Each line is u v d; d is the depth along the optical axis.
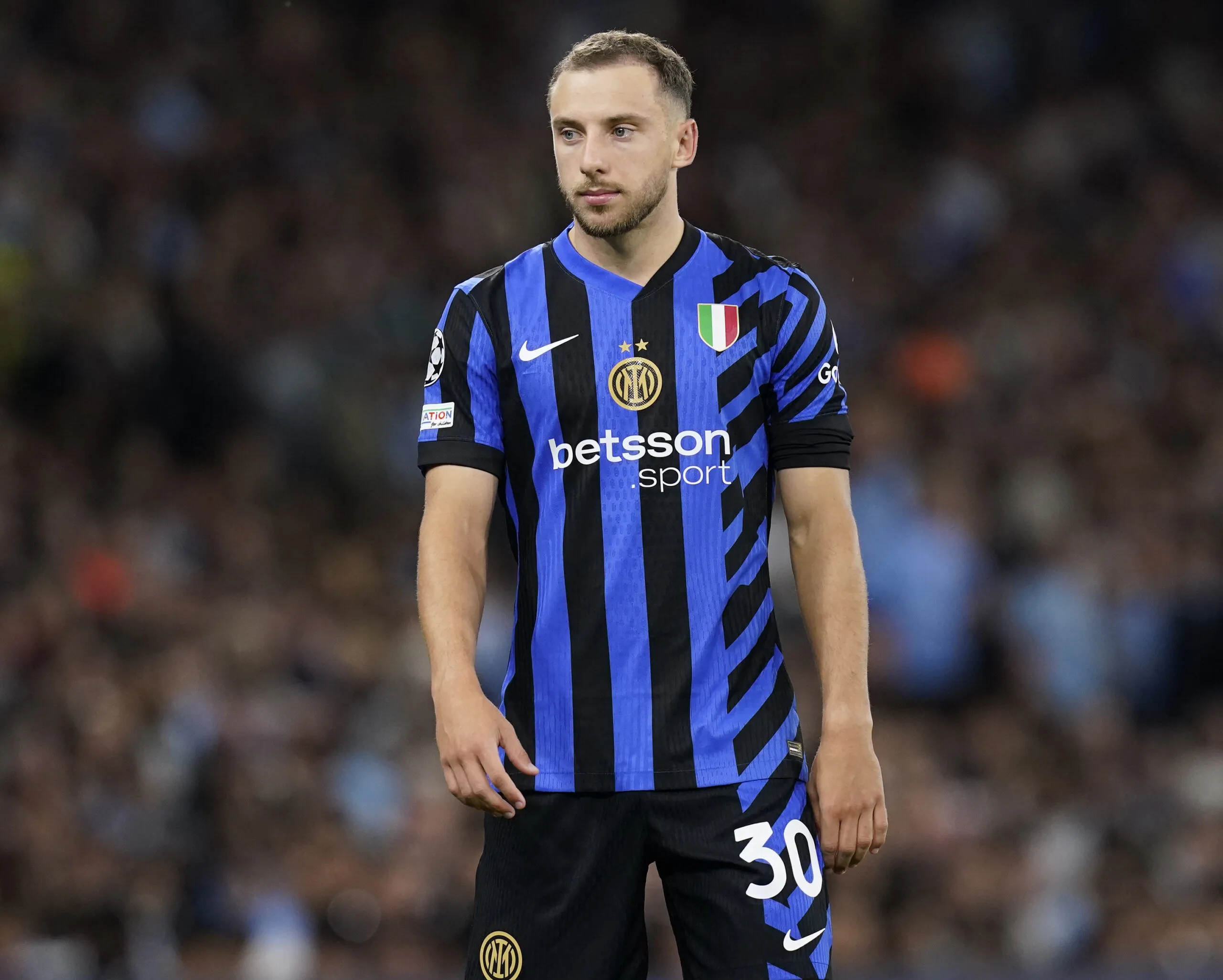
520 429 10.63
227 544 33.69
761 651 10.59
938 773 31.38
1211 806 31.86
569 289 10.70
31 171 39.00
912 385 40.97
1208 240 46.91
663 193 10.62
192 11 43.81
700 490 10.48
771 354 10.71
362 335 38.59
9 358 35.72
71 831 26.92
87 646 30.11
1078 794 32.16
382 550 34.91
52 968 25.44
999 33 50.81
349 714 30.33
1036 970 26.28
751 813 10.34
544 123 45.97
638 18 49.00
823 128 48.41
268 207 40.59
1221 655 34.97
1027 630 34.75
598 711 10.41
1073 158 48.41
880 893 29.11
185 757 28.42
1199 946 28.92
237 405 36.38
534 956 10.45
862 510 35.81
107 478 34.34
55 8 42.12
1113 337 43.62
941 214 46.50
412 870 27.66
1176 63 51.09
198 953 26.69
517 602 10.67
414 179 43.03
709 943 10.30
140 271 38.25
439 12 46.88
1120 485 38.91
